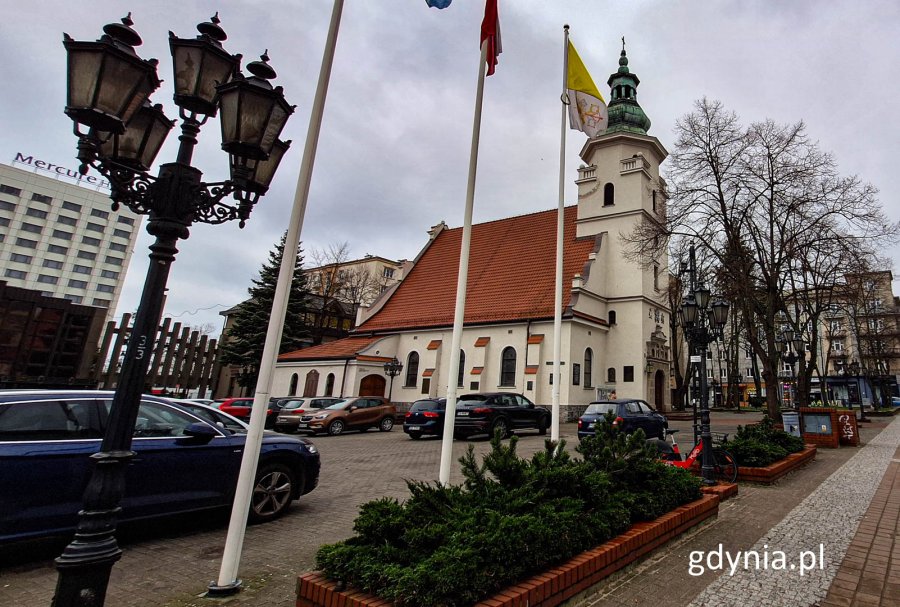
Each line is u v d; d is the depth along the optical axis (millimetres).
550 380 28844
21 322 17406
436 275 40281
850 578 4629
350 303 55406
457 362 6246
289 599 4227
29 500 4918
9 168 88125
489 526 3732
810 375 23719
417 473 11164
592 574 4160
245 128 4004
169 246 3715
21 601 4234
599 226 34594
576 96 11352
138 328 3500
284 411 22281
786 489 9242
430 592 3066
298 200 4871
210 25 4195
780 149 17844
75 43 3402
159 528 6496
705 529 6336
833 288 21703
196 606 4078
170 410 6336
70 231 92375
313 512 7422
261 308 38969
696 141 18906
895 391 58062
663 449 10055
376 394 34469
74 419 5453
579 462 5512
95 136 3545
